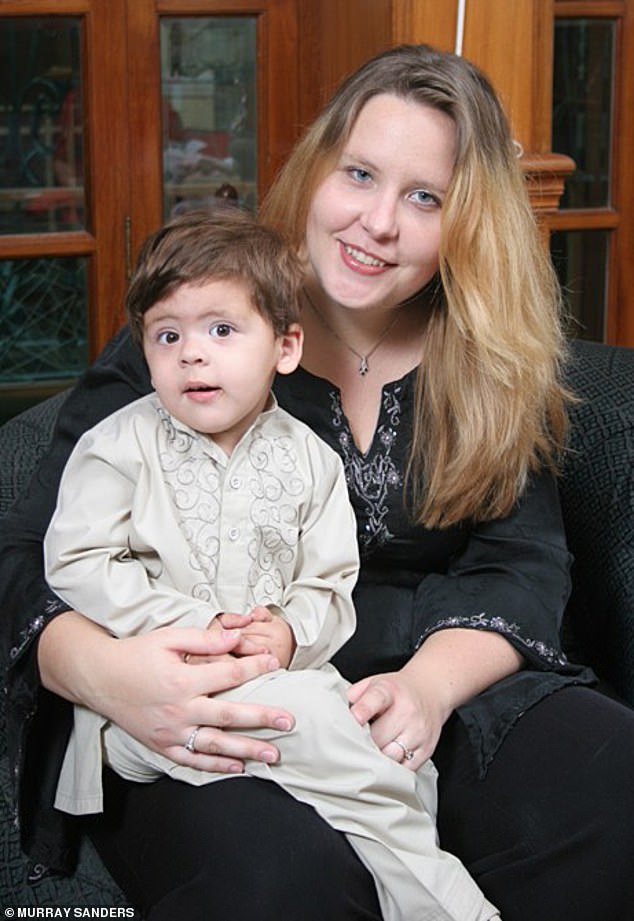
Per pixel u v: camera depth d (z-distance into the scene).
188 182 3.03
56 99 2.92
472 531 2.11
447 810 1.89
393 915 1.72
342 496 1.94
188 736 1.74
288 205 2.06
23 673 1.87
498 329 2.01
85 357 3.05
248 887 1.65
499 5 2.75
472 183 1.96
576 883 1.77
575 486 2.32
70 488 1.85
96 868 1.91
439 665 1.93
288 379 2.07
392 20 2.70
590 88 3.23
